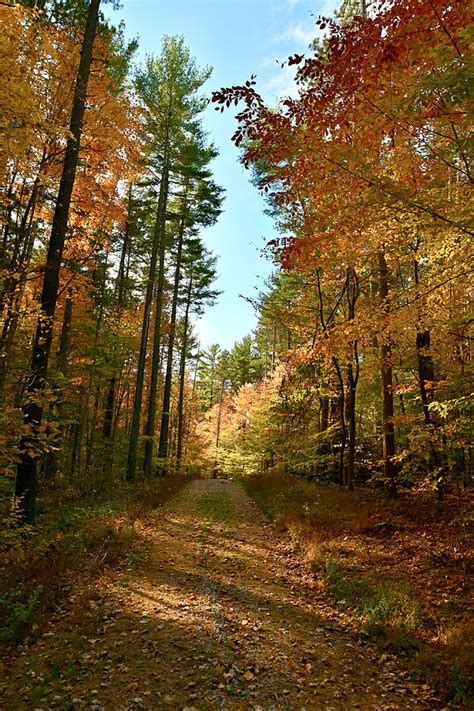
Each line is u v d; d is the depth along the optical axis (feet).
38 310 26.63
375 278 40.68
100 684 13.71
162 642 16.21
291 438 57.52
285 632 18.17
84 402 57.36
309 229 21.54
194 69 58.95
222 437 144.25
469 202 16.51
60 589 20.06
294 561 27.91
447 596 20.25
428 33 12.55
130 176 39.32
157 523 34.73
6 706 12.55
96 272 62.49
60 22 36.50
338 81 14.65
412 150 18.71
